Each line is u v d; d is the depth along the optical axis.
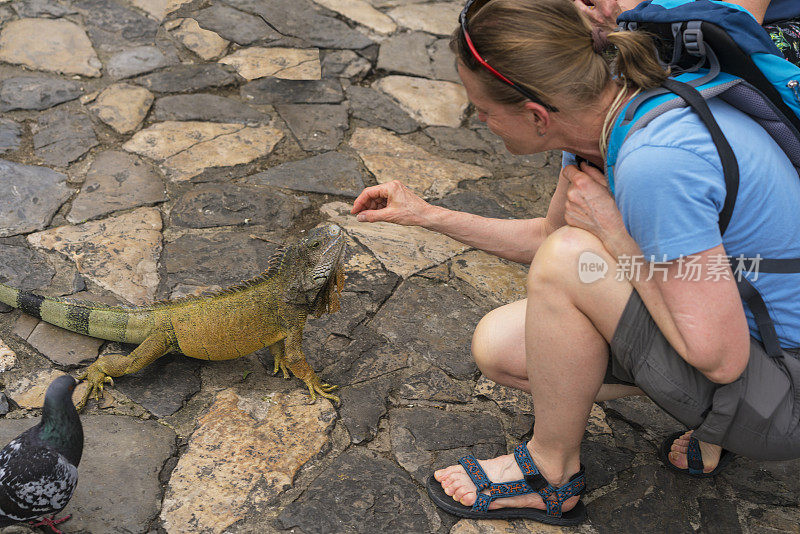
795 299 2.08
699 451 2.75
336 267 2.92
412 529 2.53
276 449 2.80
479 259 3.90
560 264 2.14
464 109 5.21
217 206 4.07
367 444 2.87
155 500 2.56
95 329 3.09
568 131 2.10
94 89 4.94
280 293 2.93
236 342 2.98
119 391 2.99
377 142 4.79
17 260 3.56
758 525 2.63
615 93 2.04
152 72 5.17
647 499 2.71
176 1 5.88
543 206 4.35
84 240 3.73
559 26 1.94
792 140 2.04
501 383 2.76
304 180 4.36
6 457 2.22
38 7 5.67
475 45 1.97
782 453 2.19
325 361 3.22
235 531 2.48
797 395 2.14
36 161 4.26
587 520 2.61
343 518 2.54
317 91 5.19
